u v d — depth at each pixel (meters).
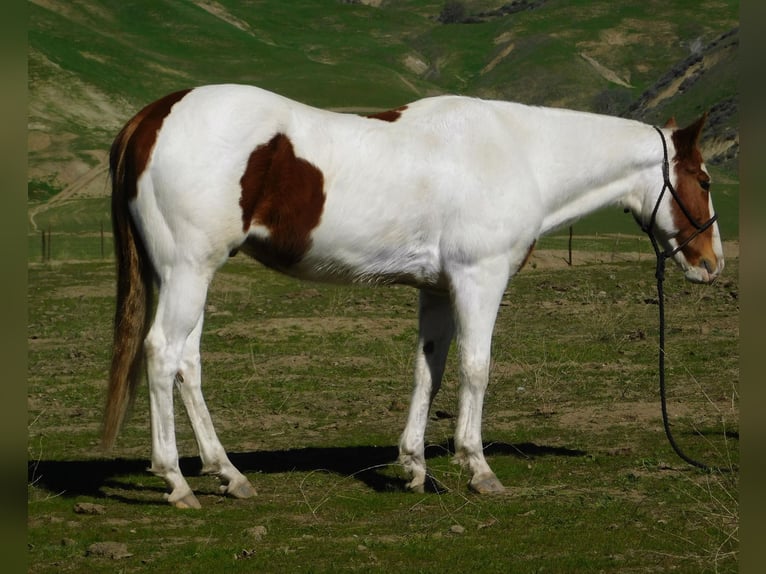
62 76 76.19
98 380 13.44
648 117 75.44
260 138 7.37
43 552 6.57
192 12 112.25
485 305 7.93
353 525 7.27
